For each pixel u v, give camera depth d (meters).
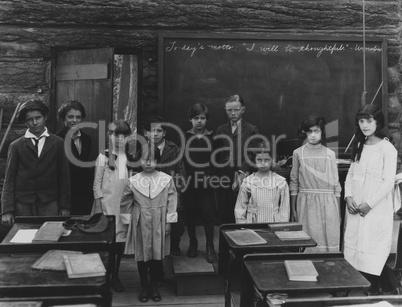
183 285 4.81
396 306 2.78
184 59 6.60
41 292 2.84
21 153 4.84
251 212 4.63
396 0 6.99
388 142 4.57
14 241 3.49
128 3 6.61
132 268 5.54
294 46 6.75
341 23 6.89
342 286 2.90
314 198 4.75
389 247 4.50
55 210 4.93
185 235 6.21
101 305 2.71
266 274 3.07
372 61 6.87
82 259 3.10
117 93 7.17
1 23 6.52
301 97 6.80
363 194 4.54
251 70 6.70
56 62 6.25
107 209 5.01
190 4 6.70
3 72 6.51
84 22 6.57
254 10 6.79
